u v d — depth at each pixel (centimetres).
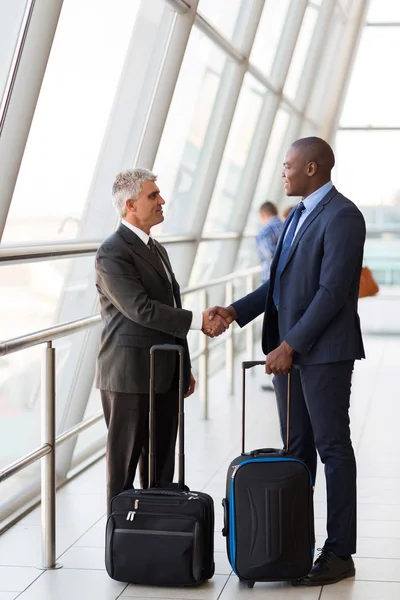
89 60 571
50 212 553
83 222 601
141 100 646
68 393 612
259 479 373
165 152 773
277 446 656
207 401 760
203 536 375
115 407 402
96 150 607
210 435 695
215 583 387
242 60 853
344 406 395
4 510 495
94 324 459
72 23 539
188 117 814
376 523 475
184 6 621
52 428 407
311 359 389
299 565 374
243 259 1262
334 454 393
